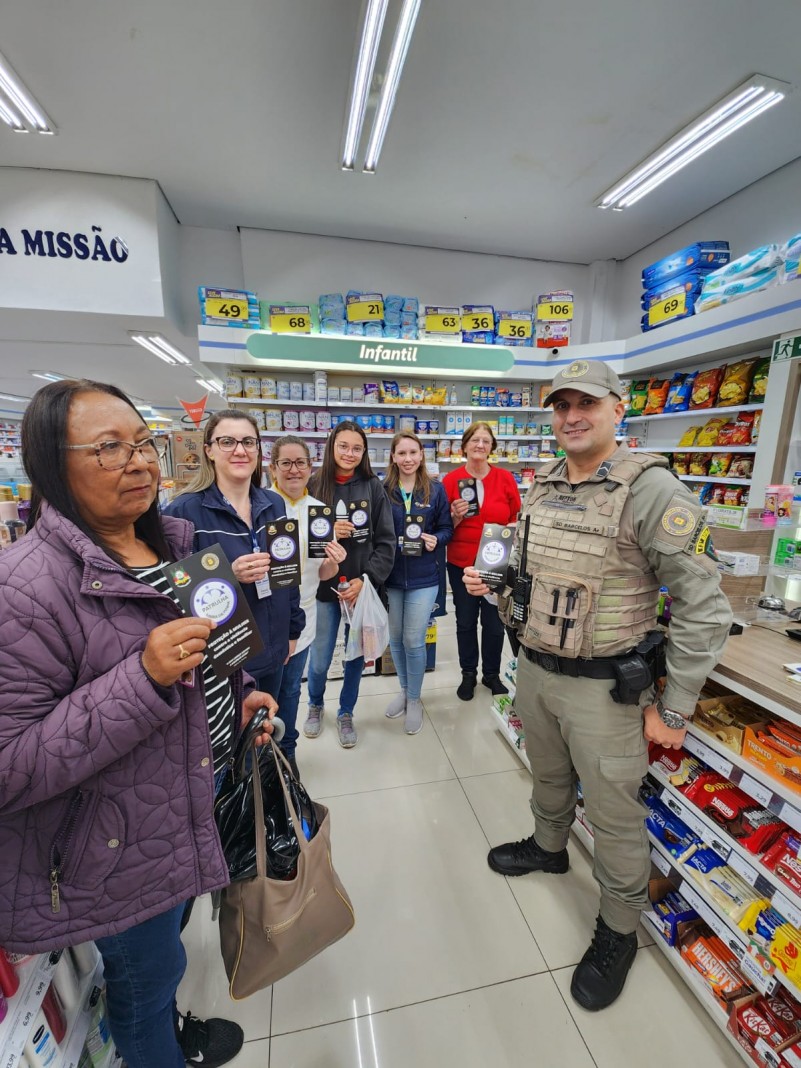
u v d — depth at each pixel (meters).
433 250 4.99
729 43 2.57
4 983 0.67
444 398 4.46
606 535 1.12
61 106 3.02
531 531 1.31
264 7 2.36
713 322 3.43
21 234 3.78
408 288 4.98
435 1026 1.14
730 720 1.18
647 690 1.16
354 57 2.49
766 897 1.02
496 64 2.68
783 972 0.97
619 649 1.14
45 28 2.45
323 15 2.40
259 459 1.59
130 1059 0.82
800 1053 0.94
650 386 4.38
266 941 0.84
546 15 2.39
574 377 1.18
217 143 3.37
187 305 4.67
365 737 2.33
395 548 2.22
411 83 2.82
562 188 3.92
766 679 1.02
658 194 4.06
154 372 7.16
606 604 1.14
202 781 0.77
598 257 5.27
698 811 1.22
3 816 0.62
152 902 0.72
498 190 3.94
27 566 0.61
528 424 4.81
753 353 3.56
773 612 1.39
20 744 0.56
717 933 1.14
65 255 3.85
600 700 1.17
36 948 0.65
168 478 3.48
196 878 0.76
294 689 1.88
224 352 3.73
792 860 0.99
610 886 1.22
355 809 1.84
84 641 0.64
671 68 2.72
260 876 0.84
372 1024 1.14
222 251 4.67
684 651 1.05
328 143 3.37
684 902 1.35
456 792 1.94
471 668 2.71
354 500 2.11
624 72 2.75
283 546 1.49
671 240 4.68
